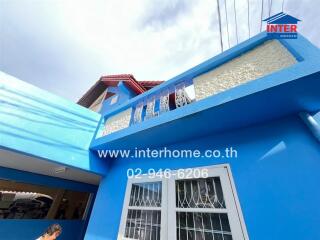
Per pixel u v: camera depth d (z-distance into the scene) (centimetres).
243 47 282
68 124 419
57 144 380
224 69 302
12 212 698
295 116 244
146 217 317
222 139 304
